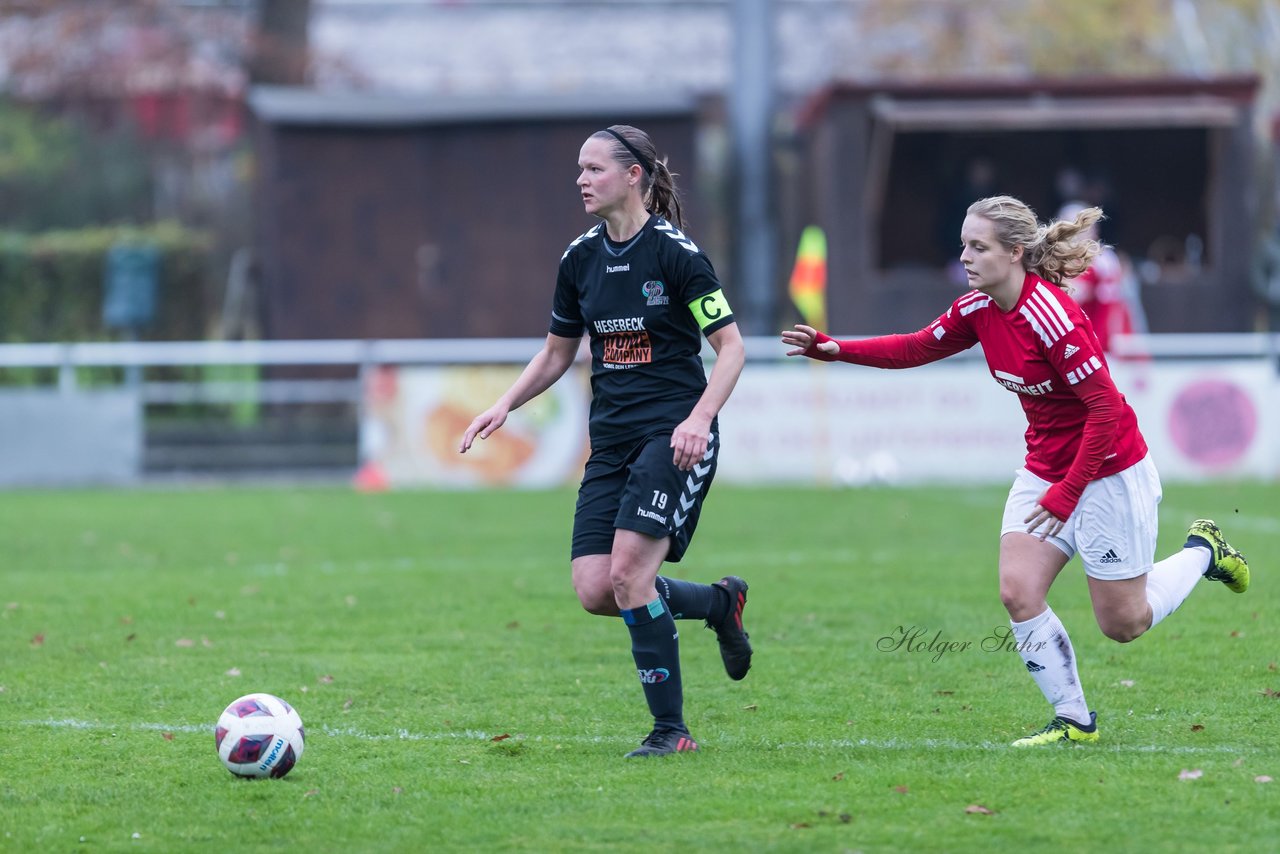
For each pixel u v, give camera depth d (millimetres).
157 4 95625
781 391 59344
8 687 23438
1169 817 15961
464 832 15820
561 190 76625
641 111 76750
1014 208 19062
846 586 33500
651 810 16516
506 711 21828
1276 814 16062
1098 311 57438
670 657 19234
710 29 109812
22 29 94438
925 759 18672
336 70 100125
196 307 77250
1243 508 48500
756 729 20641
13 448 61406
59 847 15438
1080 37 99688
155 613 30469
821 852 14992
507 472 60125
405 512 50750
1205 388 59125
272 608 31078
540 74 104938
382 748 19562
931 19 103000
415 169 76250
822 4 107750
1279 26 102250
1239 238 75938
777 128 93062
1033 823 15805
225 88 95438
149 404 63719
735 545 41094
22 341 75375
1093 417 18625
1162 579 20484
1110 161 83750
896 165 84312
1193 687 22844
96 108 94812
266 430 64750
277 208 75438
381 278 76500
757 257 75625
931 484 59125
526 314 77000
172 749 19531
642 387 19375
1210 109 74688
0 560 39000
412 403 60062
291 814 16516
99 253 75875
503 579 35250
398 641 27422
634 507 18906
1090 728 19547
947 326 20266
